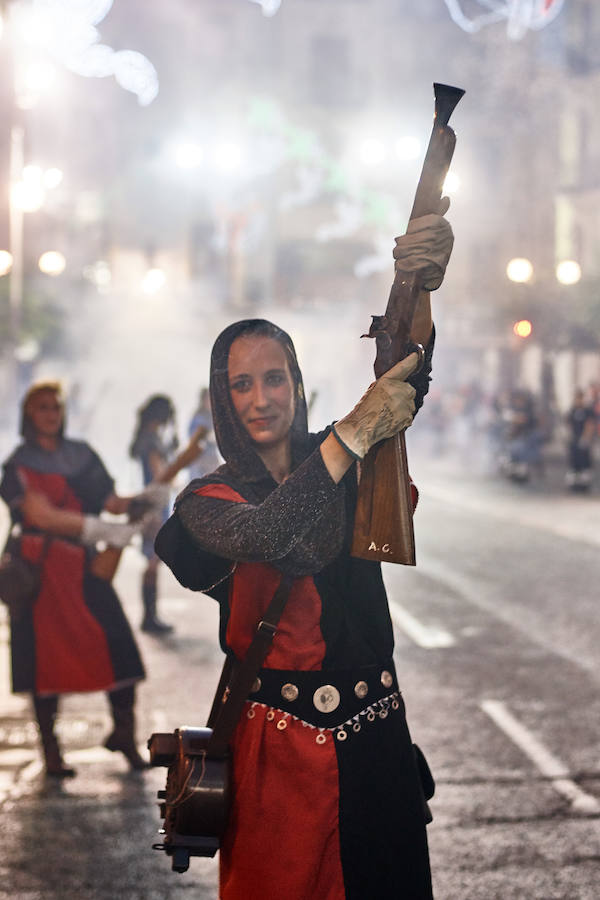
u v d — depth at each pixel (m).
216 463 11.76
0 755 6.60
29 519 6.08
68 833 5.43
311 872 2.69
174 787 2.78
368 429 2.59
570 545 16.39
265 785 2.72
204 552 2.79
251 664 2.73
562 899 4.69
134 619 10.90
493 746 6.72
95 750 6.72
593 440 26.47
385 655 2.84
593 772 6.25
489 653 9.29
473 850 5.20
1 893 4.75
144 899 4.73
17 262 38.16
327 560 2.75
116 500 6.22
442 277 2.67
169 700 7.76
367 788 2.73
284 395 2.82
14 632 6.20
